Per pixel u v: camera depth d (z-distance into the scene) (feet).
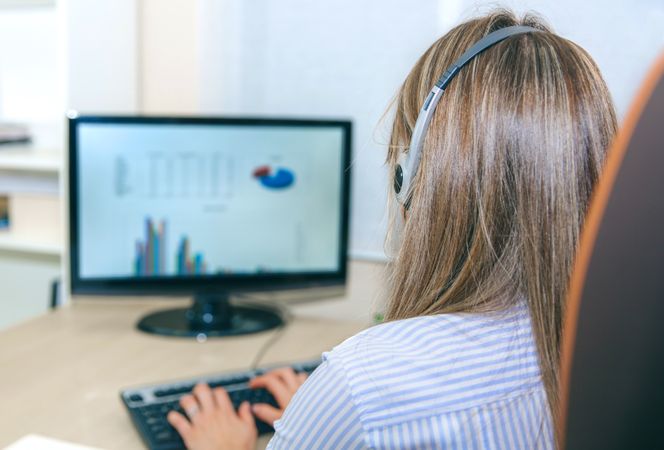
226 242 5.11
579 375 1.02
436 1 5.10
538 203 1.96
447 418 1.90
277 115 5.71
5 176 6.44
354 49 5.39
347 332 5.24
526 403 1.94
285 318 5.51
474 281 2.05
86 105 5.53
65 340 4.83
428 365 1.94
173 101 6.01
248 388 3.89
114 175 4.89
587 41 4.66
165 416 3.54
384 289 2.44
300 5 5.48
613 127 2.06
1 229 6.45
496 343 1.98
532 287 1.97
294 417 2.07
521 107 1.97
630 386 0.99
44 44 6.38
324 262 5.28
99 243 4.96
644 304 0.96
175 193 4.98
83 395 3.97
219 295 5.19
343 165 5.16
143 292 5.07
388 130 2.71
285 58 5.60
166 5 5.88
